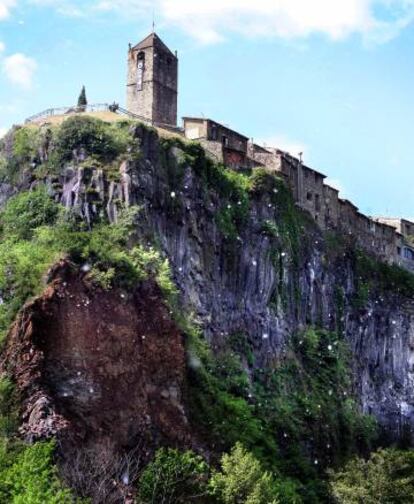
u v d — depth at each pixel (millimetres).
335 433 84000
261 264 85312
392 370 106062
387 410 101688
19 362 55594
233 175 86750
